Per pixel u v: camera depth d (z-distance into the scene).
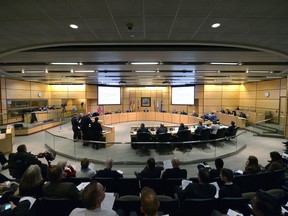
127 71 9.71
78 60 7.02
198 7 3.24
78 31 4.34
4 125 11.84
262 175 3.38
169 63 7.59
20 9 3.29
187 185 2.77
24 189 2.59
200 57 6.48
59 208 2.30
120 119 15.37
